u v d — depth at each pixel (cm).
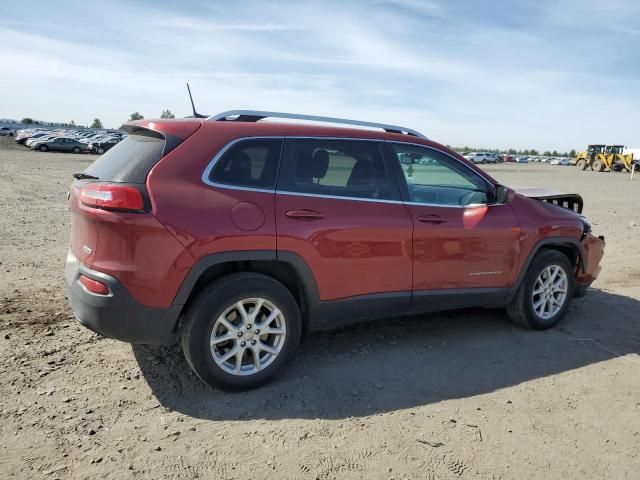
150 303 316
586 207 1598
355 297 381
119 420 311
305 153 369
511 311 479
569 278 490
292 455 282
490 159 8375
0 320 454
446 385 369
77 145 4816
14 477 257
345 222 367
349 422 317
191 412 323
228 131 348
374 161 397
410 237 394
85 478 258
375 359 407
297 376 375
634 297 605
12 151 4434
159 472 265
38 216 1089
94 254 317
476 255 428
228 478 262
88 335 432
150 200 313
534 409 339
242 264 352
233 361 348
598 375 392
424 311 423
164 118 356
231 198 334
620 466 282
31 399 329
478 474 271
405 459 282
